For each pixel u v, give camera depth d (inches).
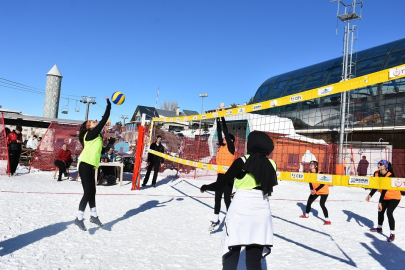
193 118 294.8
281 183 619.2
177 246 173.6
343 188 630.5
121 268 134.6
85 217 221.6
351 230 255.4
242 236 104.0
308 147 621.6
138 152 381.7
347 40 755.4
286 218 288.8
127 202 293.1
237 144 603.8
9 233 165.3
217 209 212.8
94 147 195.8
